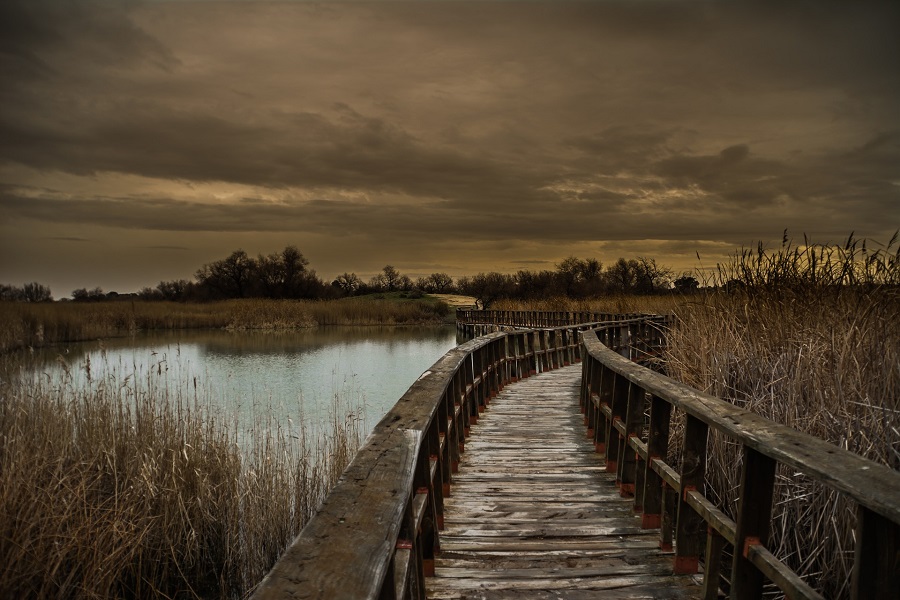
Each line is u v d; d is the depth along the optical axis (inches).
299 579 53.0
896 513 67.2
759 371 229.3
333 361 1028.5
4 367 409.7
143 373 760.3
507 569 156.1
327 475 354.9
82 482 238.4
